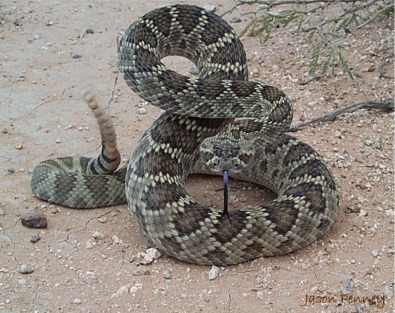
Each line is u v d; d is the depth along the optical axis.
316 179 7.36
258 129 7.57
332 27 11.19
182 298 6.46
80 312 6.27
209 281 6.68
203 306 6.36
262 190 8.27
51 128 9.26
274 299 6.46
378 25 11.53
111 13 12.66
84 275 6.72
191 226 6.82
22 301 6.39
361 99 9.86
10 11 12.59
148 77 7.66
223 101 7.63
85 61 11.05
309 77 10.46
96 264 6.88
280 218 6.94
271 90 7.81
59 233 7.32
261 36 11.73
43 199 7.79
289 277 6.73
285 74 10.60
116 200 7.80
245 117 7.77
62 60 11.05
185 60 11.13
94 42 11.63
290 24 12.04
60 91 10.17
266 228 6.87
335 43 10.48
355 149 8.79
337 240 7.26
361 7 10.42
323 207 7.14
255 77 10.55
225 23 8.36
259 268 6.85
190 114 7.62
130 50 7.84
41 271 6.77
